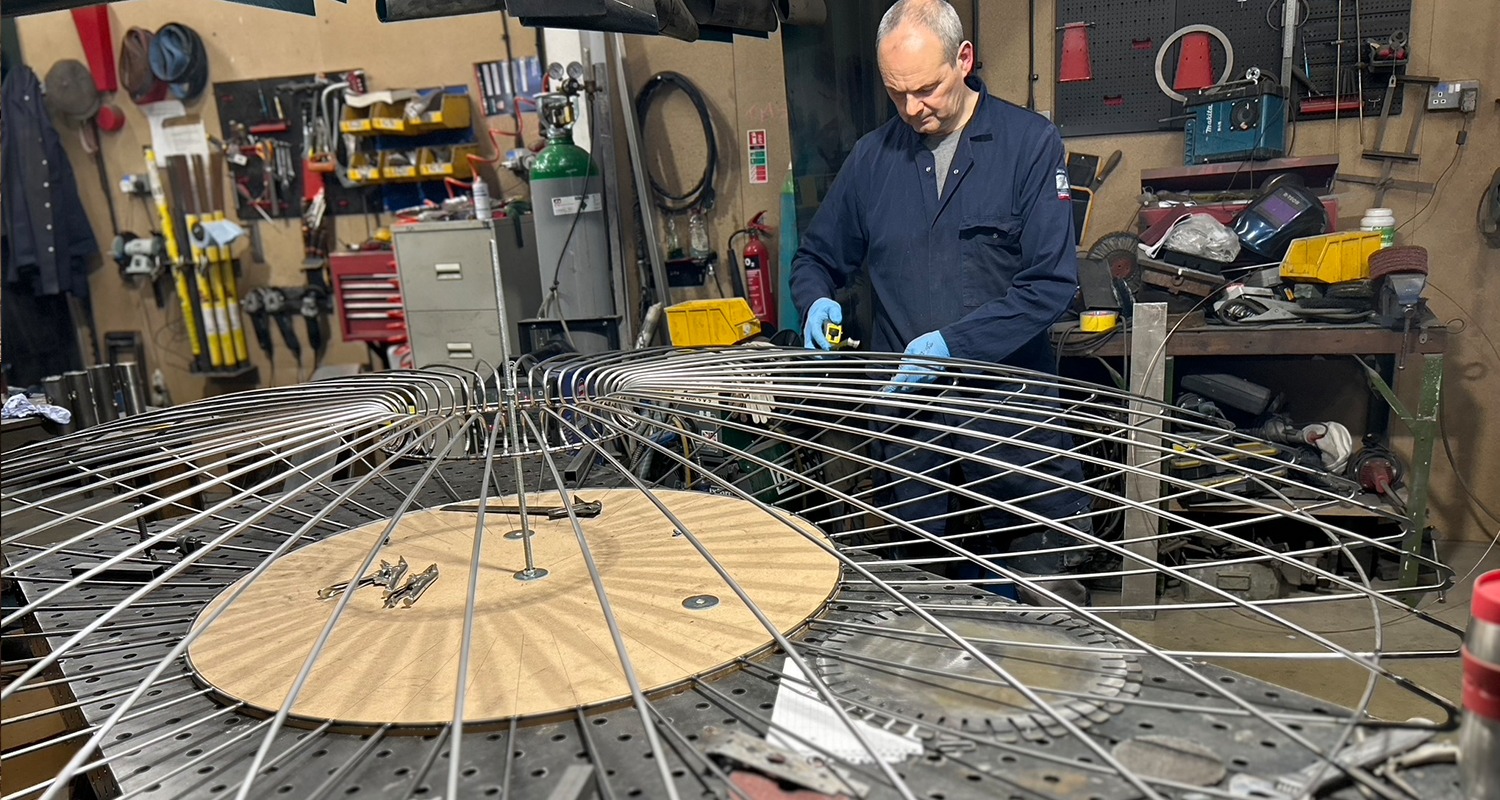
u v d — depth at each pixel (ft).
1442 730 2.51
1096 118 11.43
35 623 4.12
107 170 15.49
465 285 11.77
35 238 14.78
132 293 15.94
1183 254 9.92
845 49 10.08
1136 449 8.88
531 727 2.82
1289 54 10.36
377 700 2.95
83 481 6.43
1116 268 10.28
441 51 13.42
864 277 9.76
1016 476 7.47
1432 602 9.52
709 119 12.69
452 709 2.87
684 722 2.81
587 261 11.50
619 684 2.96
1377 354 9.30
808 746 2.64
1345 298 9.25
